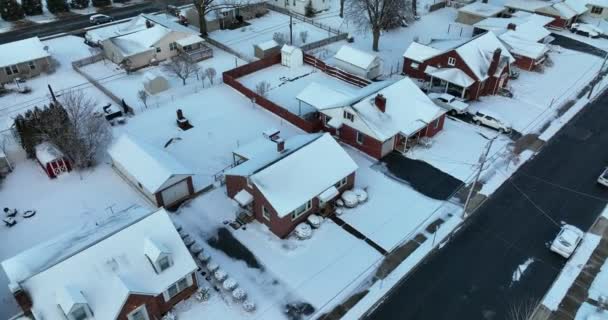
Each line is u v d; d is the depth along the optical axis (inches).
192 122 1822.1
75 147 1504.7
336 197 1423.5
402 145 1665.8
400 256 1253.7
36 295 946.1
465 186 1497.3
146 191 1414.9
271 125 1807.3
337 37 2502.5
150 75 1991.9
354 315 1103.6
